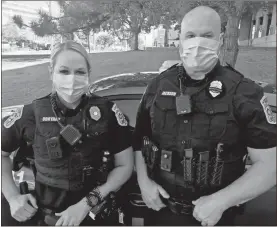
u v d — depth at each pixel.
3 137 1.05
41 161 1.05
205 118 0.94
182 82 1.01
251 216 1.29
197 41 0.93
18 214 1.09
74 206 1.05
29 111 1.05
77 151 1.03
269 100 1.30
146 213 1.25
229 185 0.96
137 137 1.14
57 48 1.00
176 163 1.02
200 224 1.10
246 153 1.02
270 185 0.93
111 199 1.08
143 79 1.51
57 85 1.00
